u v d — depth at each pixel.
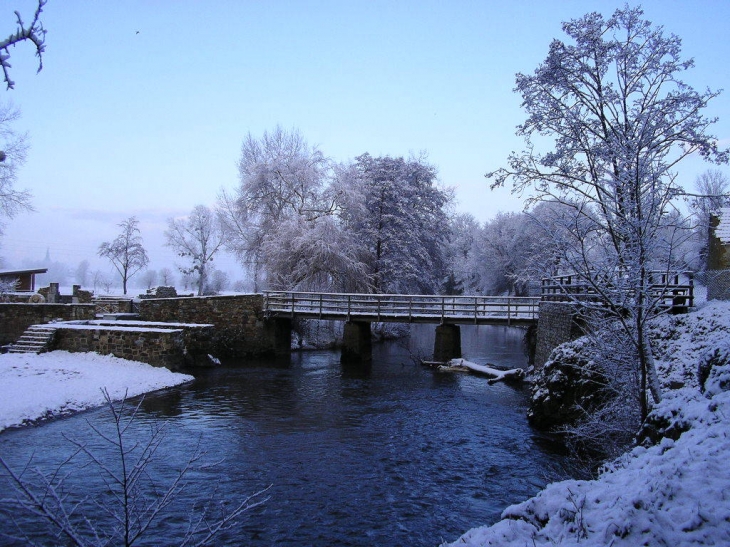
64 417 13.01
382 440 12.54
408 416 14.85
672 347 12.37
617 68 12.16
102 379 16.11
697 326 12.41
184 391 16.81
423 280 35.09
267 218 33.84
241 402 15.77
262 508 8.55
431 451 11.80
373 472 10.41
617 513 4.41
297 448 11.69
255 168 33.19
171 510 8.23
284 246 30.88
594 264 9.14
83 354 18.61
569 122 12.32
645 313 8.66
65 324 20.25
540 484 9.95
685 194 11.49
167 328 21.20
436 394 17.83
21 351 18.44
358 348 24.09
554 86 12.99
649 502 4.49
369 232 34.03
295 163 33.19
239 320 24.95
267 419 14.00
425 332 42.22
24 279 37.56
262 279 33.53
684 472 4.88
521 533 4.83
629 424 9.56
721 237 17.89
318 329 31.67
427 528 8.09
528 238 43.69
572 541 4.37
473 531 5.07
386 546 7.52
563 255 9.05
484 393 18.08
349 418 14.47
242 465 10.45
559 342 16.77
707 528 4.09
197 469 10.02
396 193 34.56
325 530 7.95
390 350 29.92
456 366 22.36
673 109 11.52
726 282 15.61
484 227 53.16
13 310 22.67
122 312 23.94
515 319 22.22
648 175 9.43
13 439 11.15
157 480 9.38
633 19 12.30
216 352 24.45
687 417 6.41
